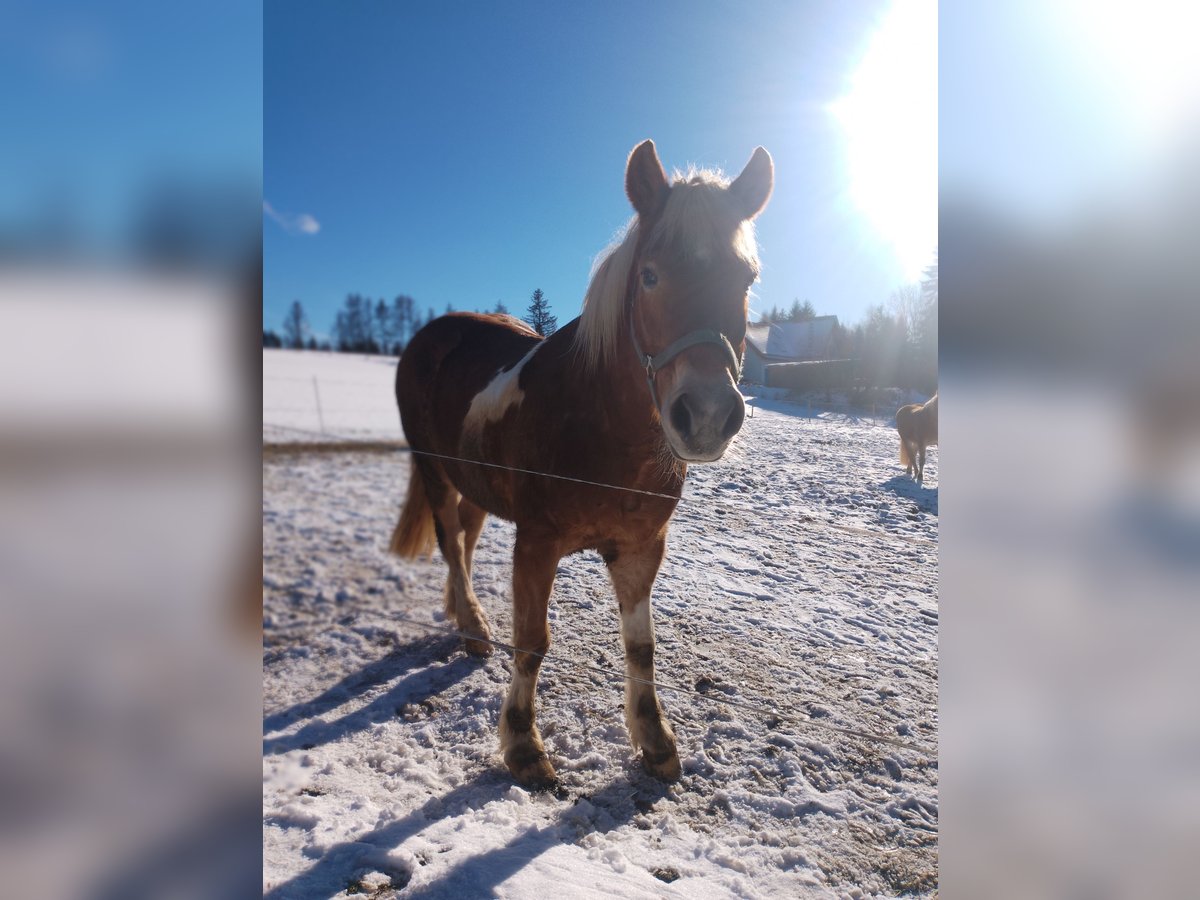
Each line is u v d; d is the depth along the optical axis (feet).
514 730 6.17
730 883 4.89
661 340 4.98
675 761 6.19
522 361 6.82
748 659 7.83
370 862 4.77
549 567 6.07
